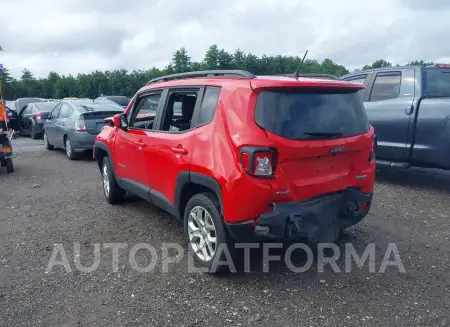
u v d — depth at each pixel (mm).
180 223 5605
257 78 3863
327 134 3811
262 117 3605
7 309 3584
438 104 6582
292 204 3656
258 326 3287
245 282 3967
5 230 5520
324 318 3377
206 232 4113
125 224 5613
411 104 6918
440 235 5062
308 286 3879
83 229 5469
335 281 3969
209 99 4164
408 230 5227
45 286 3969
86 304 3641
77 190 7586
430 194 6816
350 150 4023
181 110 4762
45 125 13086
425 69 7141
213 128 3936
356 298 3666
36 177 8906
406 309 3490
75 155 11109
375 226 5363
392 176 8109
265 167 3520
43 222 5805
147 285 3947
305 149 3646
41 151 13016
